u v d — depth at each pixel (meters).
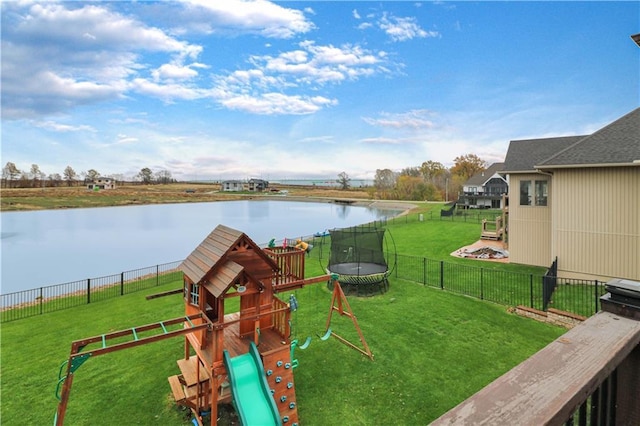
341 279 13.30
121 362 8.77
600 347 1.56
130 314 12.78
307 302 12.52
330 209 75.81
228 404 6.87
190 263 7.15
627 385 1.73
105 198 89.94
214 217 57.56
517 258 16.58
